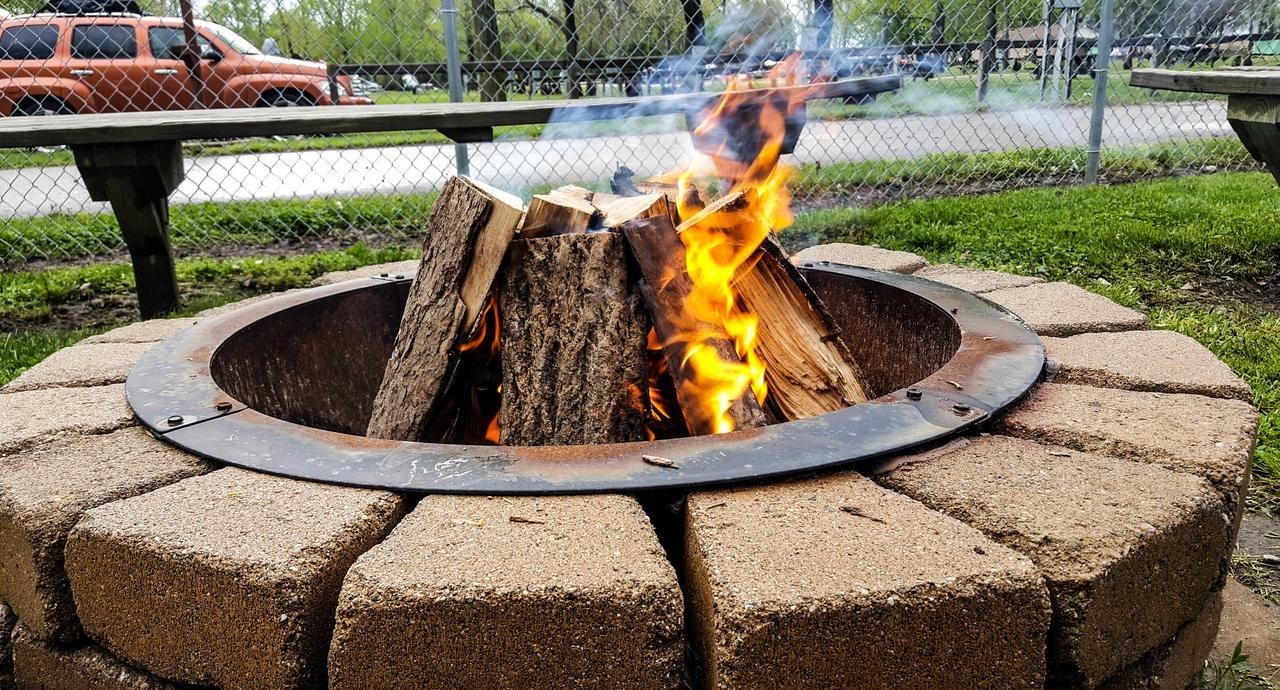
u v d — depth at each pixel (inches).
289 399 80.9
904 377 84.4
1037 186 246.2
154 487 51.4
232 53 277.4
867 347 90.0
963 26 272.8
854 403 69.6
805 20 232.7
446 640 39.3
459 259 70.3
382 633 39.3
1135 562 42.9
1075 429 54.7
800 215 206.5
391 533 43.6
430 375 70.1
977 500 46.4
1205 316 134.3
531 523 44.1
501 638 39.2
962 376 61.7
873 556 40.7
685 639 45.8
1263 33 309.1
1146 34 313.9
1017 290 89.3
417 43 247.1
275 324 81.1
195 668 45.1
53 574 49.0
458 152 181.5
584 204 72.4
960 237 180.2
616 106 125.8
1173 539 44.9
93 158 128.6
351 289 89.8
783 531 42.9
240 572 41.6
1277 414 98.3
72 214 250.7
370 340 91.0
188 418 58.6
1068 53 323.3
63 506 49.1
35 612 50.5
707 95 121.3
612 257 66.8
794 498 46.3
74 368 72.4
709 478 47.4
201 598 43.3
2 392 68.4
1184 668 52.4
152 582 44.8
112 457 54.8
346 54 246.2
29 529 48.1
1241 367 113.9
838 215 205.2
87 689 50.6
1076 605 40.9
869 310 89.4
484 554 41.3
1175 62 311.9
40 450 56.2
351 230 226.5
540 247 67.9
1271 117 131.3
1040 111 297.0
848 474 49.1
